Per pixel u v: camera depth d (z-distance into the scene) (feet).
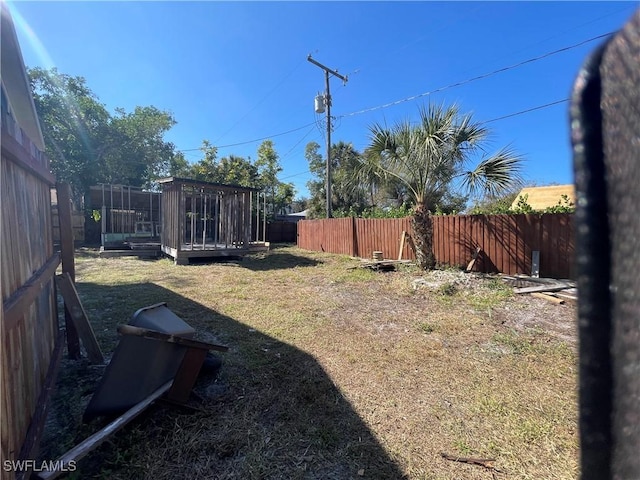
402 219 28.78
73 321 9.67
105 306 15.17
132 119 54.54
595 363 1.56
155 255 34.73
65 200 10.16
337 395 7.94
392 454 5.97
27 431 5.67
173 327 7.56
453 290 17.49
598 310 1.51
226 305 15.67
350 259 31.45
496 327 12.39
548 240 19.97
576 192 1.62
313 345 10.95
